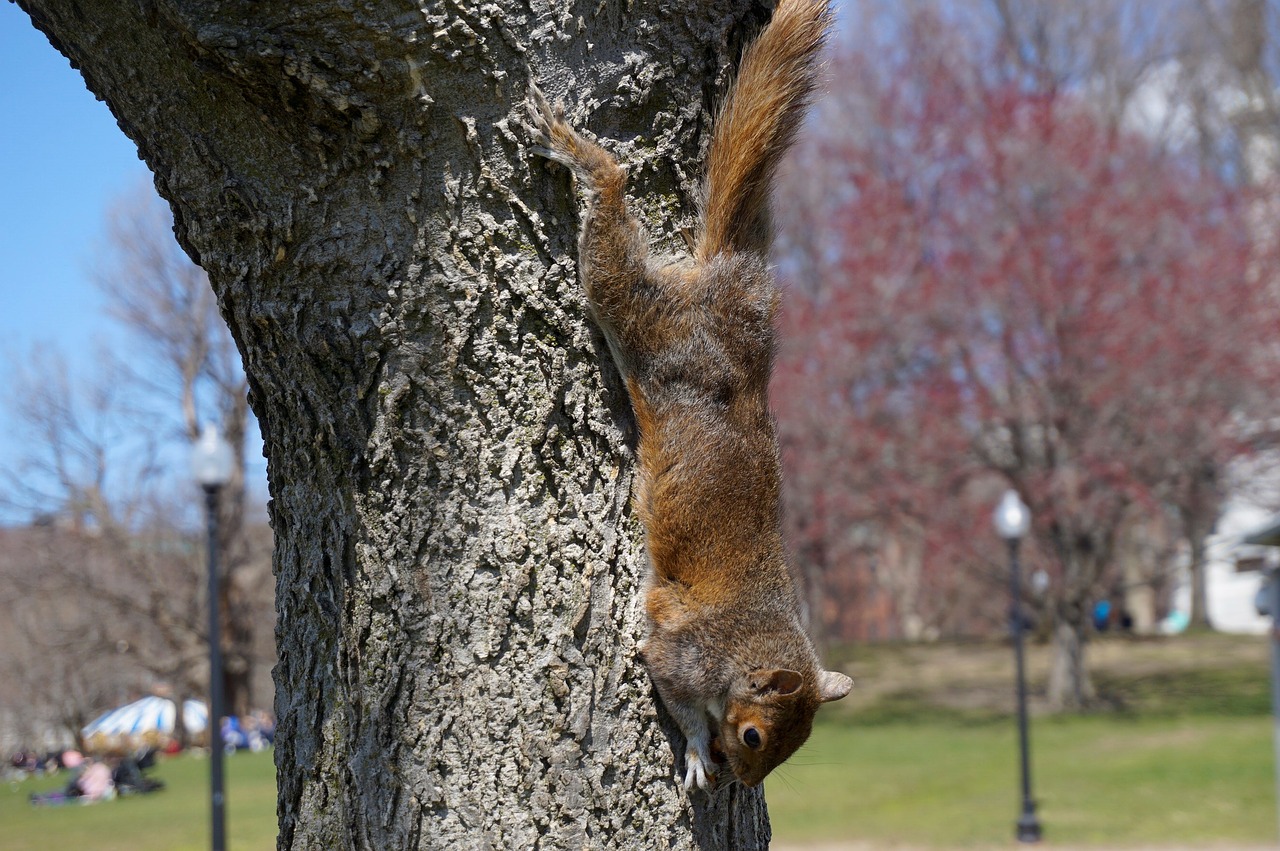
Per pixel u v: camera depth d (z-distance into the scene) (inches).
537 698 123.3
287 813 133.3
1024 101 965.8
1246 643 1164.5
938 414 900.0
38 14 132.3
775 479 152.1
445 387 125.3
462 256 125.0
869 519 961.5
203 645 1230.9
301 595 133.3
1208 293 885.2
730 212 152.9
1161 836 470.9
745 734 141.7
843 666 1145.4
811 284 1017.5
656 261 138.3
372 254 126.0
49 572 1182.9
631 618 131.3
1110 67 1254.9
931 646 1254.3
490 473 125.0
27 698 1216.2
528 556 124.6
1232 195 972.6
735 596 144.2
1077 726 795.4
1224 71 1247.5
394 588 125.6
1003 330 879.7
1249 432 935.0
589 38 129.8
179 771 922.1
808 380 912.3
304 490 133.0
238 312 133.6
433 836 122.9
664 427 141.7
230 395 1256.8
